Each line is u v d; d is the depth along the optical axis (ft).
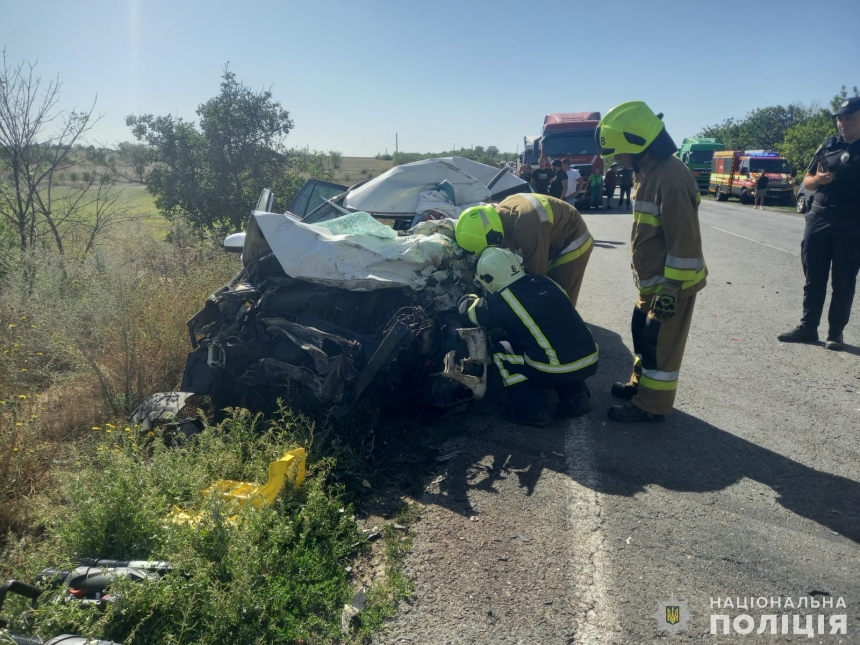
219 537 9.31
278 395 14.71
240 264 24.27
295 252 14.38
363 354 13.98
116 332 17.07
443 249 15.37
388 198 21.40
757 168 92.68
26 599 8.35
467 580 9.57
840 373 17.34
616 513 11.11
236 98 39.32
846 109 17.57
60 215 28.35
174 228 32.58
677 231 12.84
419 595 9.31
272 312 14.49
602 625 8.63
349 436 13.88
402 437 14.26
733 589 9.24
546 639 8.43
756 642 8.25
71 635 7.53
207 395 15.66
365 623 8.74
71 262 19.15
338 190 24.03
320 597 9.21
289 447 12.57
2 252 23.22
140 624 7.93
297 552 9.90
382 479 12.54
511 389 14.46
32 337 16.84
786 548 10.09
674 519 10.89
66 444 13.87
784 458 12.87
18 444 12.73
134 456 12.15
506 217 15.78
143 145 38.73
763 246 40.45
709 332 21.20
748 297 25.98
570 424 14.58
